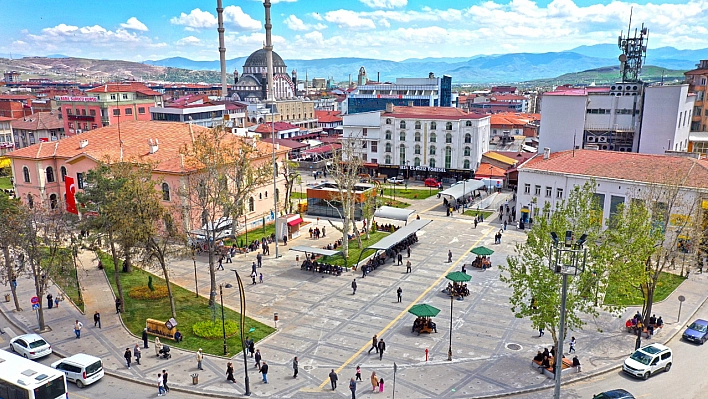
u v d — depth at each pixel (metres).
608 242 42.66
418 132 117.00
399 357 41.59
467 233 78.00
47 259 49.06
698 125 108.81
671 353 40.19
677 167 67.19
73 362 37.88
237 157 66.00
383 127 120.56
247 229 80.06
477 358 41.44
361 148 123.50
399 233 67.19
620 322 48.31
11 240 45.91
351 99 186.75
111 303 52.56
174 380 38.31
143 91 152.75
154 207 47.81
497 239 72.31
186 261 65.69
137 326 47.41
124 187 47.09
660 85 94.38
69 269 49.09
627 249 42.31
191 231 63.16
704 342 44.47
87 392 36.81
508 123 164.88
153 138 81.12
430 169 117.56
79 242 49.00
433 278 59.34
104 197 48.25
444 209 93.56
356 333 45.75
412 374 39.00
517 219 82.38
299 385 37.59
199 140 56.59
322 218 90.06
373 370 39.66
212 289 51.16
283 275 60.62
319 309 50.84
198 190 54.34
